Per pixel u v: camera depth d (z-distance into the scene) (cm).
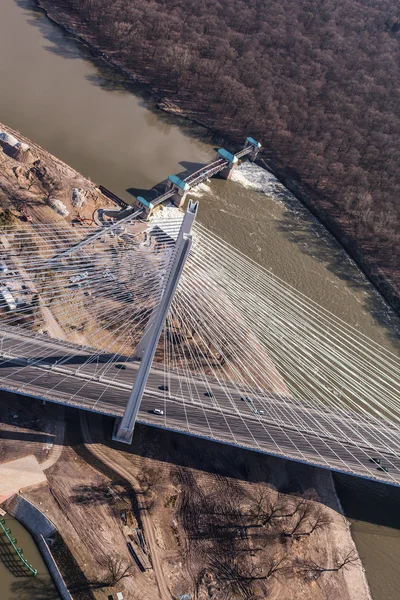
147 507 6888
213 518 7069
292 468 8081
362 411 8975
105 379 7562
